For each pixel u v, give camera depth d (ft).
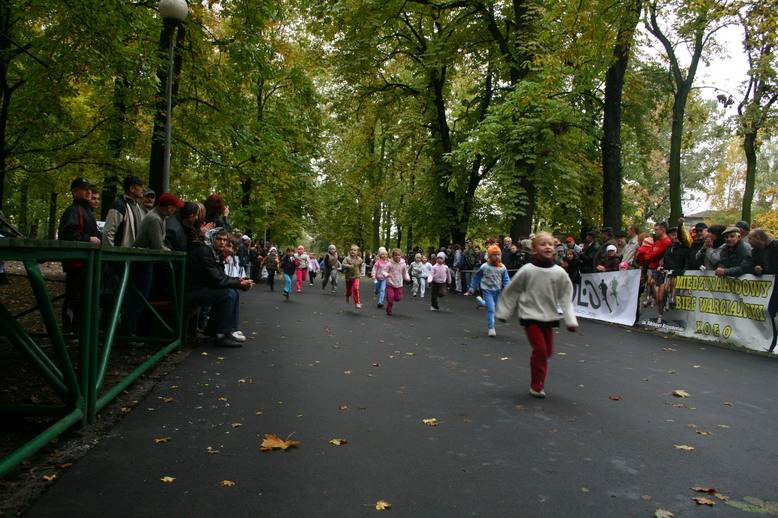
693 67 66.39
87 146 48.93
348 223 151.53
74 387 12.26
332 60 75.82
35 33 40.11
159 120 42.70
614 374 21.62
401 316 41.60
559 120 57.62
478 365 22.65
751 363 25.21
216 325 24.86
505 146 59.88
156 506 9.09
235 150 51.01
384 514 9.07
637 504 9.75
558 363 23.68
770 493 10.44
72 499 9.21
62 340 11.82
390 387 18.15
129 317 22.13
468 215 82.23
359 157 117.08
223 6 45.39
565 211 78.89
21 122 43.06
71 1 31.65
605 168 54.34
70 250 11.46
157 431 12.87
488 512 9.26
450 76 83.51
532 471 11.19
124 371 18.60
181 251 23.21
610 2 43.93
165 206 22.41
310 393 16.92
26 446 9.68
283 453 11.74
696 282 33.04
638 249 39.86
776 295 27.71
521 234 60.39
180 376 18.57
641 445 13.05
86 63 33.81
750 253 29.55
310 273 88.84
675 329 34.73
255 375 19.12
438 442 12.80
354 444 12.46
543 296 17.79
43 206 111.34
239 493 9.69
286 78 72.43
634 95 69.87
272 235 100.37
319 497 9.64
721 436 13.97
